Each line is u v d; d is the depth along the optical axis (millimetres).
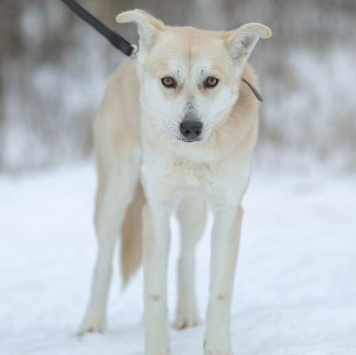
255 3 18750
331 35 19000
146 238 5773
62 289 8828
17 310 7984
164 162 5723
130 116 6859
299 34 18703
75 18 18859
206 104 5414
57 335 6852
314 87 17953
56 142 17500
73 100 18078
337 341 5535
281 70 17984
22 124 17734
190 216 6957
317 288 7734
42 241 11344
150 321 5527
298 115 17406
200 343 6020
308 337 5797
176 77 5477
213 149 5594
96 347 6125
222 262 5668
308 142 17047
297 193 14508
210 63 5477
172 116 5410
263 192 14688
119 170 7031
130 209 7215
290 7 18641
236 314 6906
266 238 10922
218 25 18609
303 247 10125
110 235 7004
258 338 5906
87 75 18469
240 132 5629
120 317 7617
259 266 9250
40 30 18875
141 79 5906
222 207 5789
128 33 18234
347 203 13281
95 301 6918
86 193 14648
